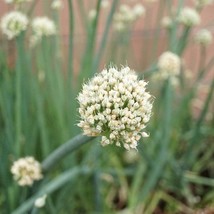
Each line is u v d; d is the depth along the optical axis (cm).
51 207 74
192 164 111
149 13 114
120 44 102
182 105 101
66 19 115
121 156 110
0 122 93
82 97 41
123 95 39
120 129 39
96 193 86
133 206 95
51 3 90
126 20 100
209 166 117
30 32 95
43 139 84
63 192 82
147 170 102
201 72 102
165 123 92
